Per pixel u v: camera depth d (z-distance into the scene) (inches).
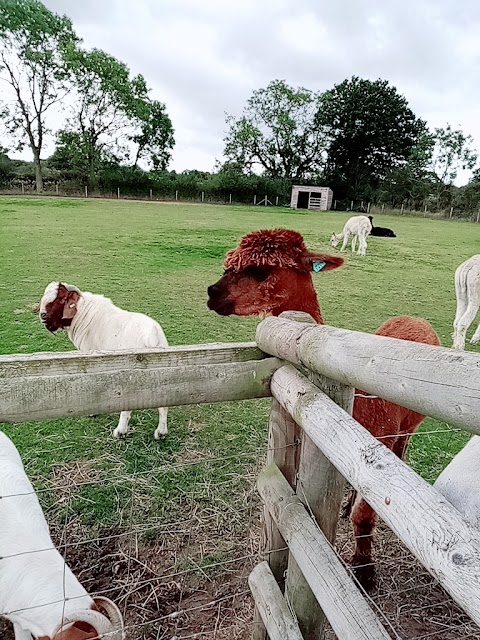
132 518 103.3
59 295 149.3
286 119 1862.7
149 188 1625.2
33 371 47.9
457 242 711.7
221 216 919.7
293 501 54.3
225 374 55.7
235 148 1935.3
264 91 1904.5
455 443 140.1
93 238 507.8
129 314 147.9
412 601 86.7
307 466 53.2
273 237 93.8
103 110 1704.0
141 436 136.1
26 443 129.0
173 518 103.8
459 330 243.6
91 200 1250.0
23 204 957.2
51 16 1636.3
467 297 247.3
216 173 1882.4
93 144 1700.3
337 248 579.5
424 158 1999.3
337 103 1935.3
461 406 28.9
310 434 44.6
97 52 1668.3
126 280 325.1
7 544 64.7
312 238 648.4
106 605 54.8
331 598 40.9
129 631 78.8
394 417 84.7
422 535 27.7
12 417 47.8
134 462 123.6
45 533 70.8
